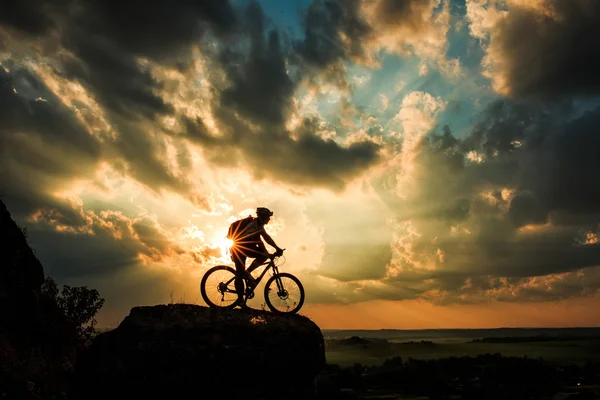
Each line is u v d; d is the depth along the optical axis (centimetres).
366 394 5472
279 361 1253
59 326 1593
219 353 1230
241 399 1235
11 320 1433
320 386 5728
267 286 1360
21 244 1608
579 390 5784
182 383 1208
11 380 1148
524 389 5906
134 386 1193
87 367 1234
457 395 5603
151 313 1340
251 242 1338
